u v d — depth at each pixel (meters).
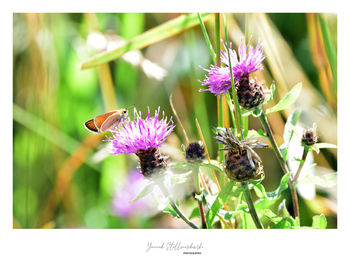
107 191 0.70
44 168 0.70
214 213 0.59
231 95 0.62
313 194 0.65
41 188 0.69
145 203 0.69
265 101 0.61
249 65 0.60
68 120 0.71
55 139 0.70
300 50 0.68
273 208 0.65
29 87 0.70
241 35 0.67
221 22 0.64
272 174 0.67
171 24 0.64
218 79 0.61
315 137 0.60
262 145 0.58
